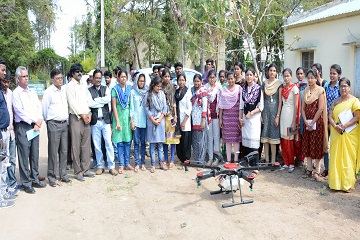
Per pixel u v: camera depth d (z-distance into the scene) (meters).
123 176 6.06
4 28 23.39
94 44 18.67
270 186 5.37
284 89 5.95
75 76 5.69
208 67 7.45
